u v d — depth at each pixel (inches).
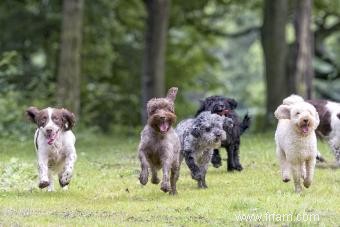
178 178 555.2
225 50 2128.4
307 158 494.6
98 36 1277.1
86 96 1274.6
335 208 446.0
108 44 1290.6
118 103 1350.9
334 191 508.1
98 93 1288.1
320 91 1569.9
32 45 1240.8
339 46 1670.8
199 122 525.3
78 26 1055.0
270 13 1139.9
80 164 679.7
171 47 1435.8
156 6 1160.8
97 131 1175.6
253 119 1390.3
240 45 2116.1
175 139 496.7
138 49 1357.0
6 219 415.2
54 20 1229.7
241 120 660.1
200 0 1346.0
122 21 1352.1
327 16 1332.4
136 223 408.2
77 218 422.3
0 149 812.0
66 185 521.0
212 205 459.8
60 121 500.7
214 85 1551.4
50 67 1234.6
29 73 1203.2
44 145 499.8
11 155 748.0
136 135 1184.8
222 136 521.0
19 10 1234.6
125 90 1357.0
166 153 483.2
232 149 626.2
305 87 1077.8
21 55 1237.7
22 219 415.8
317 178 573.3
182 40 1465.3
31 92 1116.5
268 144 840.9
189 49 1451.8
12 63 1146.0
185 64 1443.2
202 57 1471.5
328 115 644.1
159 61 1164.5
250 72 2121.1
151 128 484.1
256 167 652.1
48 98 1090.1
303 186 526.9
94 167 662.5
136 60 1349.7
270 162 681.0
